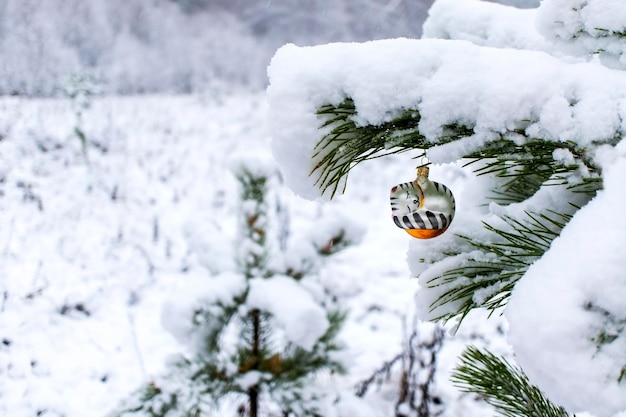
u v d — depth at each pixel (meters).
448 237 1.04
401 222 1.04
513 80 0.82
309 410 2.30
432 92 0.84
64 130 9.87
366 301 5.36
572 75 0.83
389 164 9.65
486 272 0.94
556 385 0.59
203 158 9.69
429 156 0.88
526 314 0.62
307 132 0.90
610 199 0.68
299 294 2.25
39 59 13.23
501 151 0.86
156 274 5.70
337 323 2.55
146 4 17.45
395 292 5.55
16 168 7.86
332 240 2.48
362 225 2.52
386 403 3.69
